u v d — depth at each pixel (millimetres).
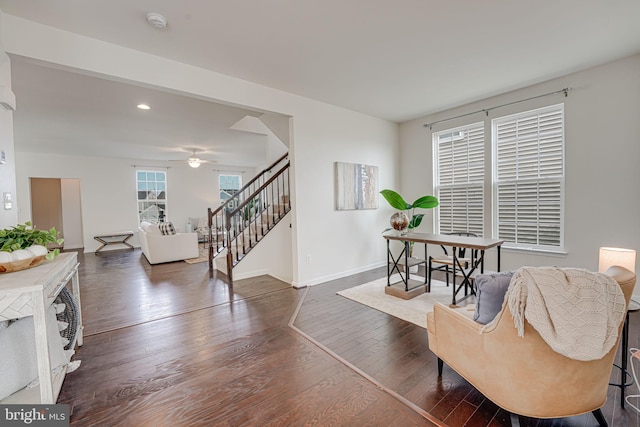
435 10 2191
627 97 3047
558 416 1383
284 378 1998
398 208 4328
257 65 3020
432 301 3418
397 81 3516
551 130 3639
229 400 1786
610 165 3180
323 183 4297
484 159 4254
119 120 4488
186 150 7105
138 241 8242
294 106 3910
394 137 5344
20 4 1988
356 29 2414
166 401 1781
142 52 2682
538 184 3764
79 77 2934
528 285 1300
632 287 1403
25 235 1780
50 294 1596
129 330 2775
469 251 4379
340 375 2025
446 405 1709
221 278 4680
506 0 2092
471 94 3982
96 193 7711
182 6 2062
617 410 1618
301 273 4090
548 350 1305
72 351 2084
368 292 3793
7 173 2086
